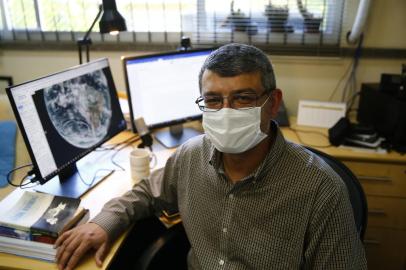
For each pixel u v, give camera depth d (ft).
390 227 6.09
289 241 3.26
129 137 6.04
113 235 3.76
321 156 3.98
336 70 7.26
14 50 7.97
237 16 7.23
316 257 3.19
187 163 4.00
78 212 3.80
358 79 7.25
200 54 5.82
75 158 4.56
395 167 5.72
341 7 6.92
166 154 5.47
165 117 5.80
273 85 3.33
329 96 7.47
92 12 7.54
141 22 7.56
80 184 4.58
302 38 7.24
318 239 3.14
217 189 3.60
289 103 7.64
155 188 4.30
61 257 3.39
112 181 4.71
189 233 3.84
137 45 7.58
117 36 7.67
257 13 7.17
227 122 3.25
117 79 7.89
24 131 3.87
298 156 3.35
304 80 7.43
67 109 4.48
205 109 3.40
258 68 3.19
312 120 6.86
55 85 4.30
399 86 5.96
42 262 3.43
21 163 5.19
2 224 3.55
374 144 5.84
